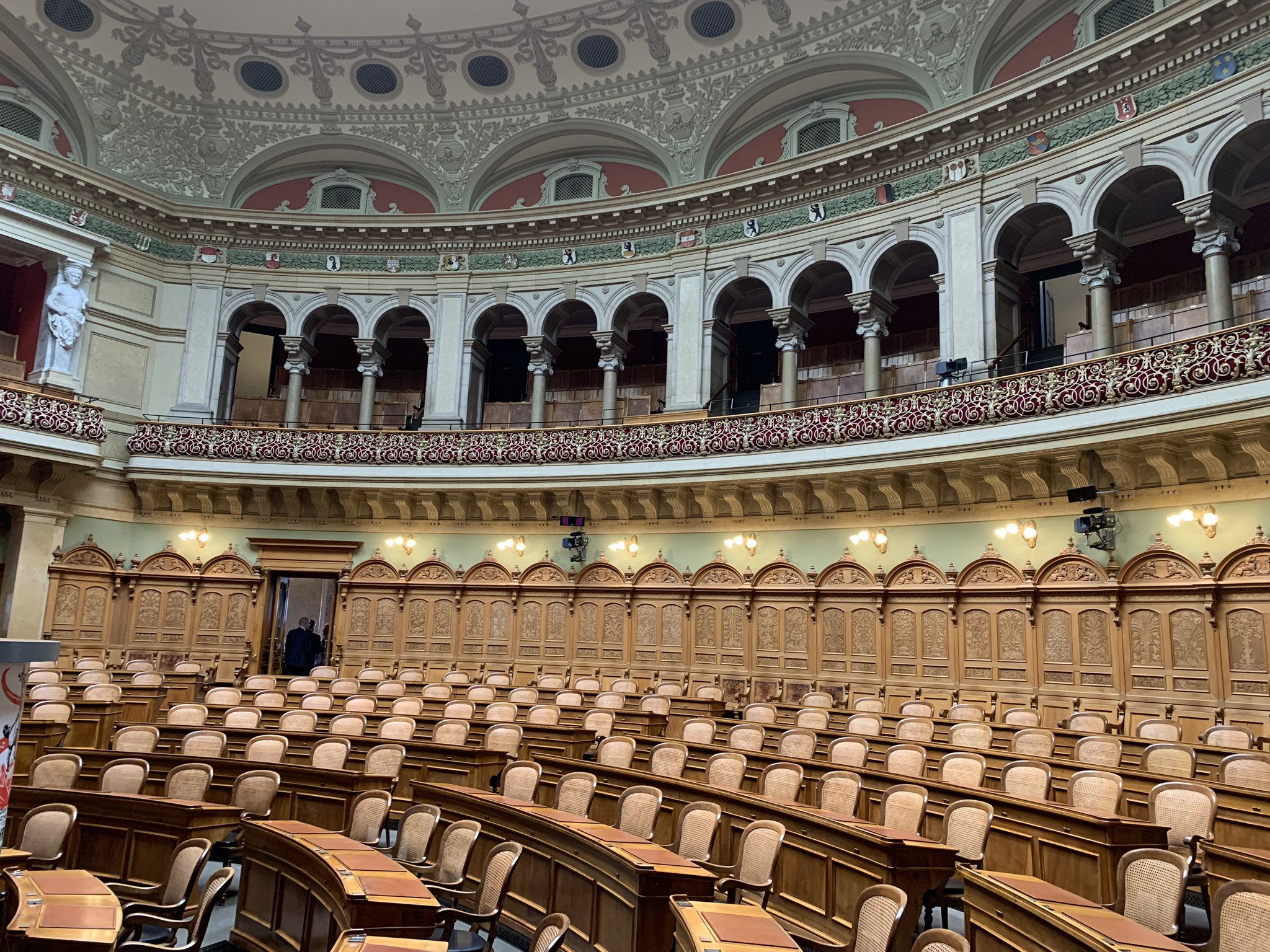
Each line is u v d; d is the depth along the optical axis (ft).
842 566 59.98
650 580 66.69
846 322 74.95
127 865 26.55
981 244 59.06
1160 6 54.75
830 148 64.54
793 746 37.60
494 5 71.36
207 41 75.20
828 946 19.86
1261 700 43.86
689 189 70.38
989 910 19.39
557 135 78.18
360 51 75.72
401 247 78.54
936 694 54.95
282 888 23.35
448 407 75.82
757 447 62.03
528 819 26.12
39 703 40.98
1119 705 48.11
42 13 69.46
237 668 71.67
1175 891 18.92
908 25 64.18
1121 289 63.26
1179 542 47.75
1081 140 55.57
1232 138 49.32
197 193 80.23
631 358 82.74
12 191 68.44
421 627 71.31
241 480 71.87
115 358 73.72
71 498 70.23
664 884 20.25
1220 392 43.83
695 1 68.49
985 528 55.21
